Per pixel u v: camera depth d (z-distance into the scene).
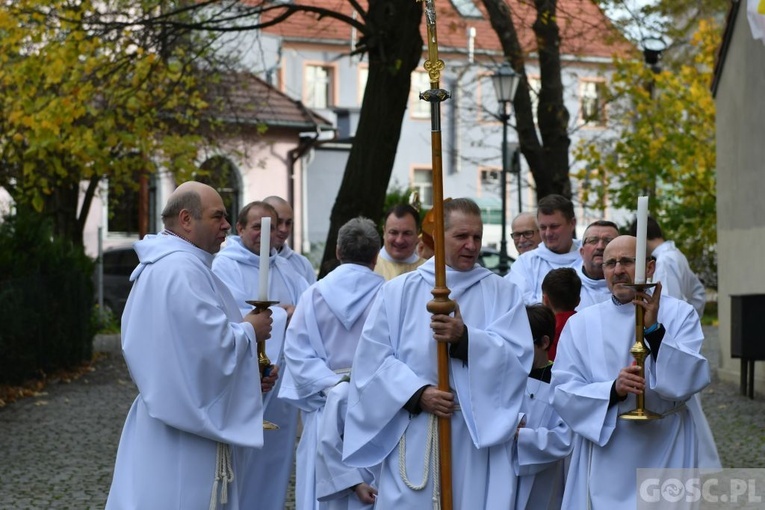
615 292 6.70
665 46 21.30
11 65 17.58
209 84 24.06
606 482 6.54
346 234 8.09
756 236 16.56
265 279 6.54
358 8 15.89
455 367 6.31
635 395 6.52
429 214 8.41
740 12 17.00
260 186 39.56
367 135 15.95
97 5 18.56
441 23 39.75
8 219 18.88
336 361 7.92
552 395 6.70
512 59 21.91
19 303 17.53
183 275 6.34
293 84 44.22
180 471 6.34
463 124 41.91
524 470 6.43
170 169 22.22
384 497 6.36
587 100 27.78
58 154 19.08
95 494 10.52
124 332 6.44
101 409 15.84
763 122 16.14
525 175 46.06
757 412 14.51
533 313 6.99
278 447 8.55
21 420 14.84
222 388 6.34
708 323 29.72
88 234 36.38
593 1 21.08
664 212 30.02
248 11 17.61
